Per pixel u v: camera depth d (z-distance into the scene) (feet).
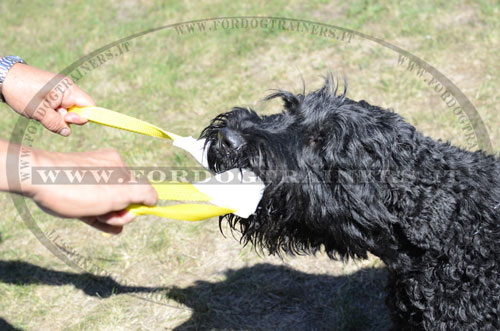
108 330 4.45
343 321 4.45
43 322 4.52
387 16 7.22
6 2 9.11
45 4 8.90
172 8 8.06
